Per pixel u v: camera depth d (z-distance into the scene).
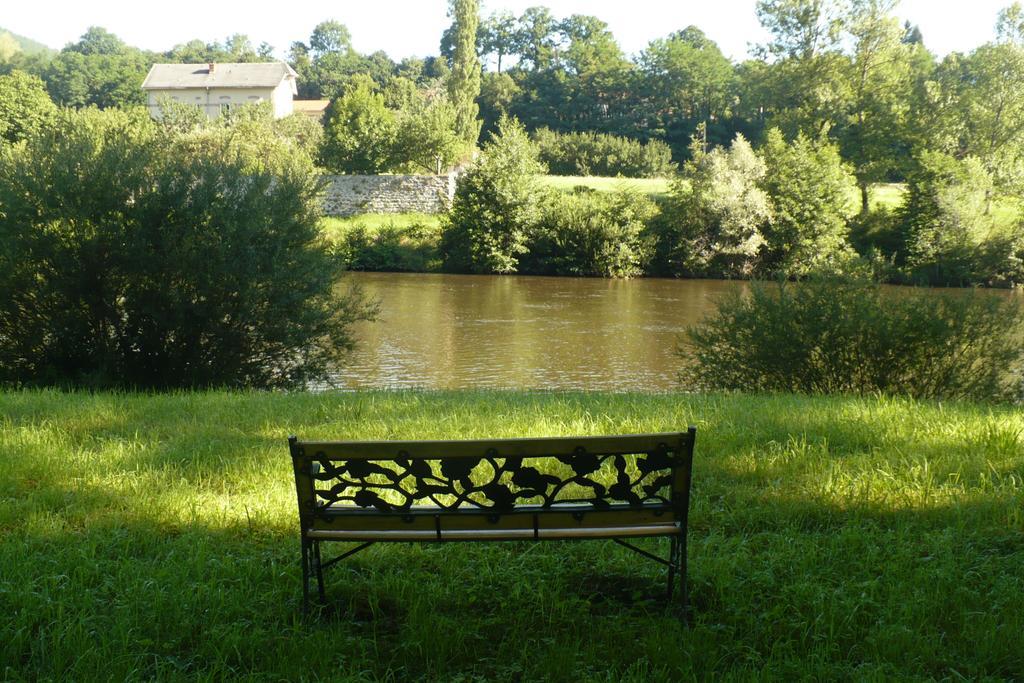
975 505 5.14
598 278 52.56
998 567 4.30
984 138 56.06
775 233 52.97
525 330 31.97
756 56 62.91
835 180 52.78
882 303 13.60
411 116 64.19
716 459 6.24
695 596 4.10
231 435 7.26
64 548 4.52
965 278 48.53
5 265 15.53
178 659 3.45
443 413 8.34
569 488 5.72
